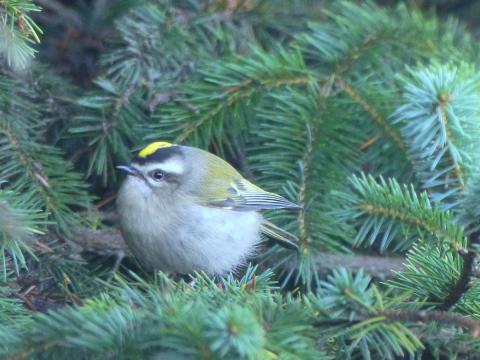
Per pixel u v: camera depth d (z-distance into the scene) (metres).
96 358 6.37
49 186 9.56
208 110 10.43
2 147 9.47
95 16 11.35
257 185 10.32
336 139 10.24
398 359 8.48
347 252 10.04
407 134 9.12
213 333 5.66
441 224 8.20
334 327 6.79
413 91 8.88
